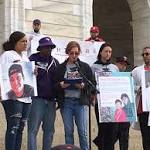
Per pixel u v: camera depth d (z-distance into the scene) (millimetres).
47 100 12766
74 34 24828
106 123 13109
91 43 18672
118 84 12836
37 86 12672
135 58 28578
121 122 13258
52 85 12766
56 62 12984
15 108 11930
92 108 16766
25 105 12164
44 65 12766
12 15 23344
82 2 25172
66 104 12711
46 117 12820
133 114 12836
